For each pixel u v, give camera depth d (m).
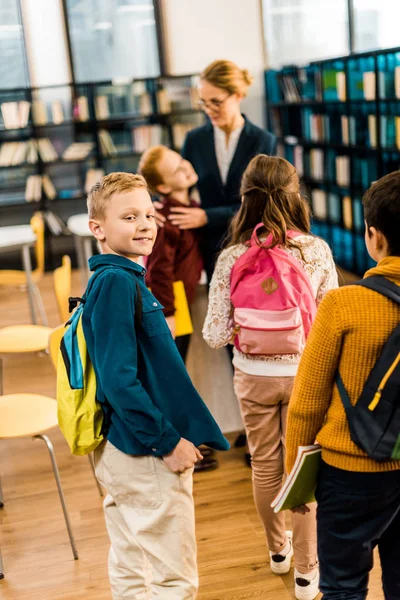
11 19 7.57
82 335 1.68
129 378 1.56
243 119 3.07
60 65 7.71
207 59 7.84
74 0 7.61
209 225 2.85
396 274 1.42
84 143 7.67
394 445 1.42
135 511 1.73
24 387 4.29
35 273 5.36
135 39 7.79
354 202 6.18
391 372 1.40
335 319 1.44
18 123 7.37
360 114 5.95
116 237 1.68
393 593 1.59
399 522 1.54
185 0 7.67
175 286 2.84
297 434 1.56
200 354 3.22
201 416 1.69
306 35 7.68
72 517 2.81
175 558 1.72
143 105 7.64
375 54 5.43
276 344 2.03
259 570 2.38
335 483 1.51
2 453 3.45
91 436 1.70
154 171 2.77
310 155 7.08
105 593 2.33
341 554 1.54
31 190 7.54
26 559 2.55
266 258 2.04
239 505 2.80
